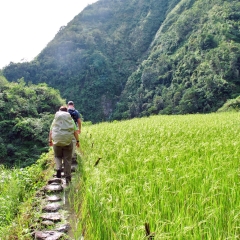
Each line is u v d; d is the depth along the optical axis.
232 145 6.71
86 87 120.06
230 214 3.39
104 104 115.50
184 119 18.80
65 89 121.69
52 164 9.54
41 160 10.60
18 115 49.66
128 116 93.12
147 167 5.57
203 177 4.73
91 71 124.12
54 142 6.65
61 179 7.11
